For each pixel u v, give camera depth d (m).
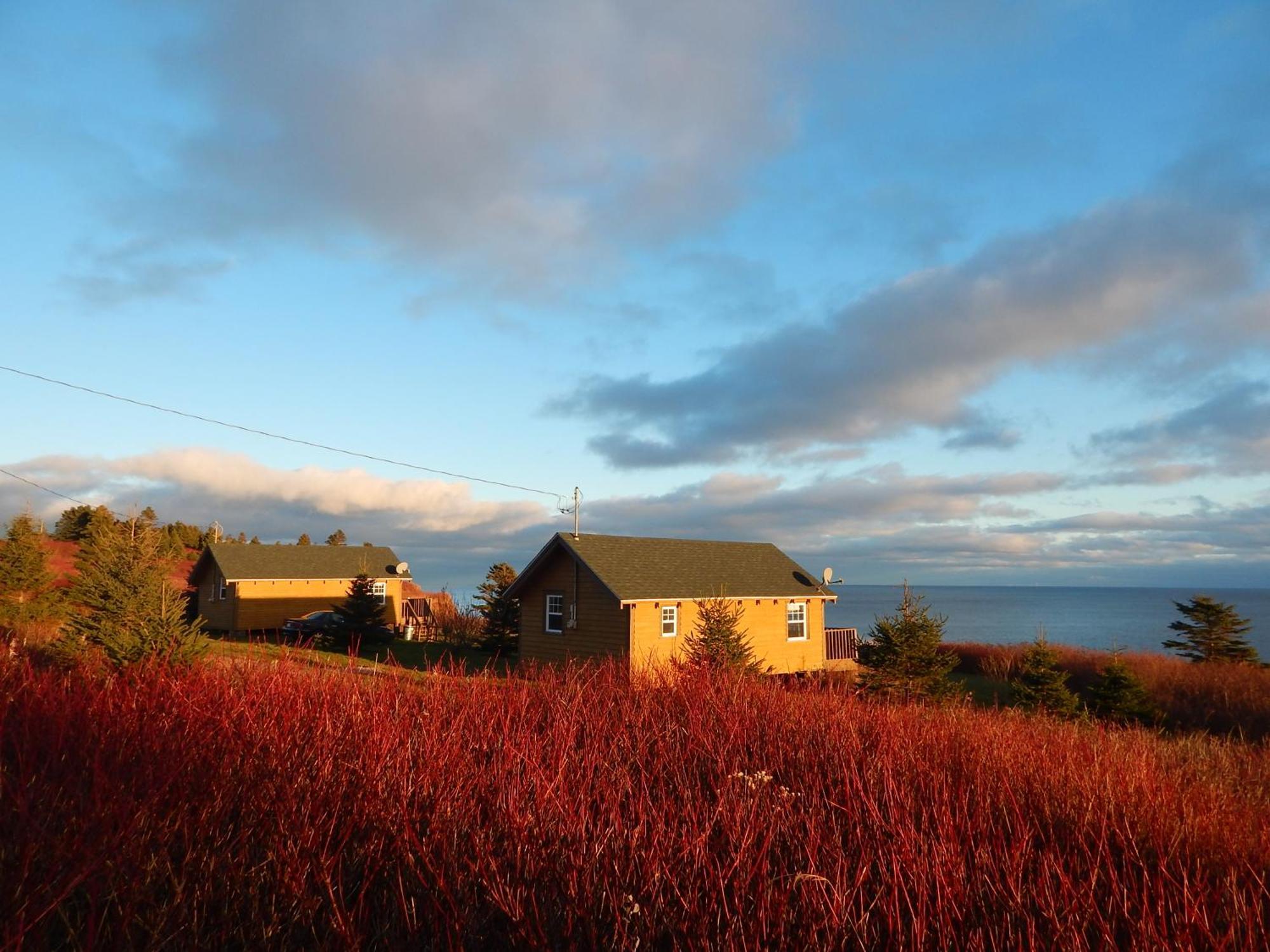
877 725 6.97
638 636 24.23
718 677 8.66
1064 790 5.75
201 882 3.43
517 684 7.05
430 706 5.74
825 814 4.45
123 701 5.31
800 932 3.19
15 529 28.97
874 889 3.77
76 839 3.21
